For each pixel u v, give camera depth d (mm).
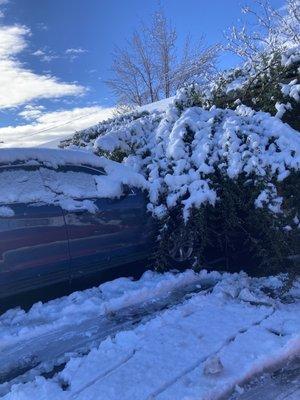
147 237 5824
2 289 4461
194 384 3521
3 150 4781
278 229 5441
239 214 5969
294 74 7168
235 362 3816
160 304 5141
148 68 33281
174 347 4082
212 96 7879
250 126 6211
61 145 12305
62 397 3416
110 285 5410
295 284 5543
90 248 5164
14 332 4359
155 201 5914
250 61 8508
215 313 4781
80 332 4488
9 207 4512
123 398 3391
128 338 4262
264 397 3451
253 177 5680
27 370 3906
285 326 4410
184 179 6004
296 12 12016
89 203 5227
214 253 6258
